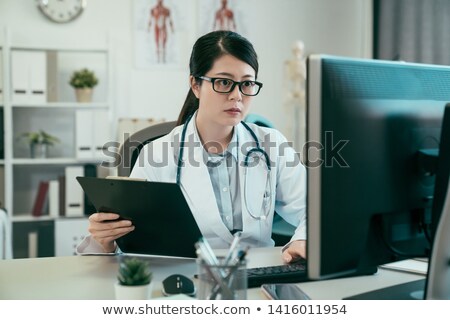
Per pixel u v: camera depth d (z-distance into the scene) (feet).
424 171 2.87
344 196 2.64
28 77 10.28
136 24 11.33
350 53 12.34
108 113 10.44
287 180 4.96
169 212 3.64
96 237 3.94
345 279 3.60
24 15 10.89
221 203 4.67
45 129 11.21
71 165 11.37
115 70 11.34
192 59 4.58
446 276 2.66
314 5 12.16
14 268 3.90
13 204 11.16
